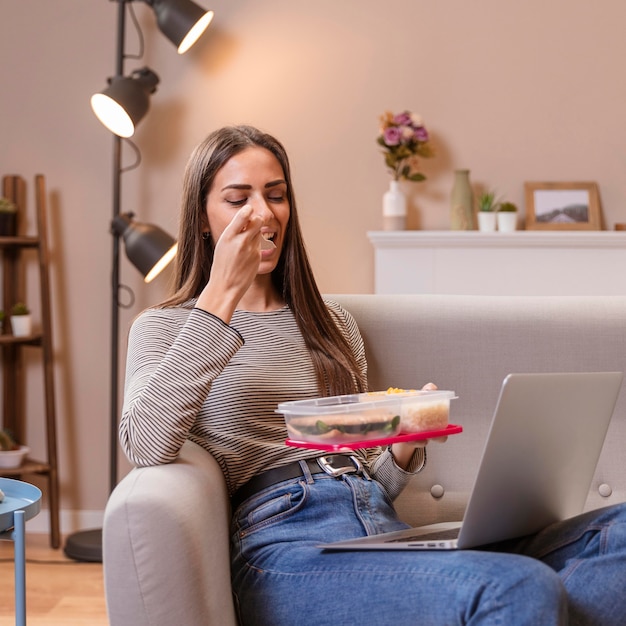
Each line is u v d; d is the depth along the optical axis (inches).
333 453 64.2
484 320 76.0
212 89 155.7
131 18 154.8
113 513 50.0
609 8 152.4
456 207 150.0
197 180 67.6
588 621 52.1
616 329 75.7
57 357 154.7
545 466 55.6
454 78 154.5
